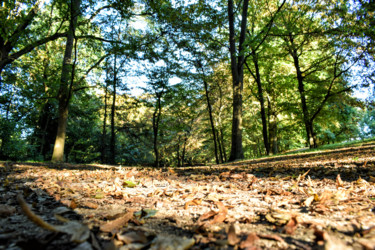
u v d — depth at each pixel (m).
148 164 27.95
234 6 18.22
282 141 32.41
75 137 23.64
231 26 16.11
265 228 1.33
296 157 10.60
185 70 19.89
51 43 19.22
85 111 22.00
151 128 23.75
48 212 1.72
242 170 5.84
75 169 7.49
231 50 16.05
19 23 11.95
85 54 20.05
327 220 1.39
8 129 16.22
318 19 16.30
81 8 12.23
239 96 15.73
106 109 20.84
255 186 3.12
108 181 3.91
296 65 20.50
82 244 1.03
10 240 1.09
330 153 10.19
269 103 23.02
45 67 19.11
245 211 1.75
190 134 29.73
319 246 1.01
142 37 16.84
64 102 13.50
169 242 1.02
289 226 1.25
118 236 1.07
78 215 1.66
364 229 1.18
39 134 21.12
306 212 1.62
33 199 2.25
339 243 0.86
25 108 19.55
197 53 19.06
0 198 2.25
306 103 21.14
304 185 3.04
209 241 1.09
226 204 2.00
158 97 19.45
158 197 2.44
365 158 6.32
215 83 22.88
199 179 4.25
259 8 18.66
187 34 16.66
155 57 15.48
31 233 1.21
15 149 16.47
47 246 1.01
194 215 1.69
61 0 11.80
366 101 17.98
